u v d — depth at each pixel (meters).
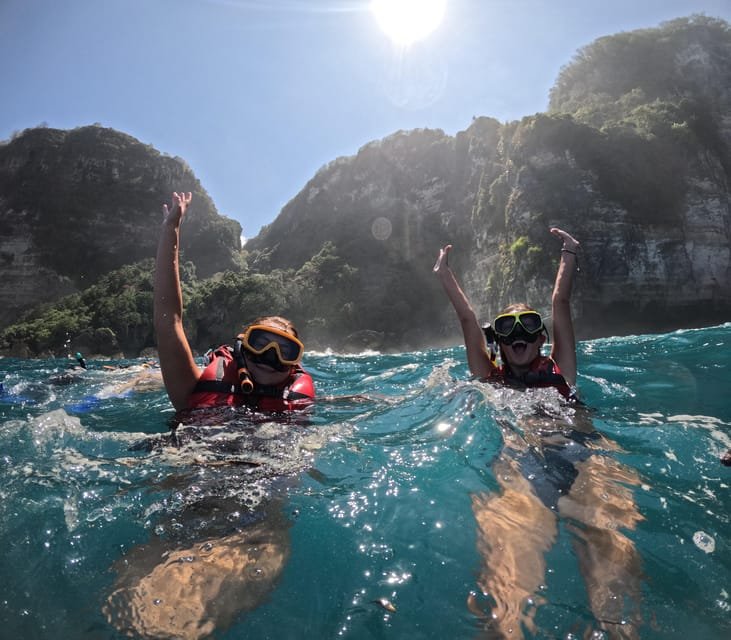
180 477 2.55
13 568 1.89
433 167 86.12
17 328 61.41
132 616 1.65
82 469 2.71
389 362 9.41
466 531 2.11
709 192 57.44
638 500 2.35
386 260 82.25
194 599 1.73
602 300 52.81
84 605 1.70
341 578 1.83
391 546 2.01
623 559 1.90
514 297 54.81
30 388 6.43
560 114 60.91
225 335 67.69
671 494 2.41
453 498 2.38
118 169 106.25
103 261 99.62
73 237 98.94
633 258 53.31
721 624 1.57
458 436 3.16
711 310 54.16
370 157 95.06
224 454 2.77
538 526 2.13
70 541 2.04
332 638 1.56
